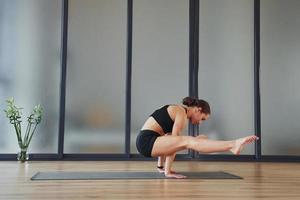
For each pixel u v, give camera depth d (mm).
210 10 5621
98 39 5355
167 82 5465
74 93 5219
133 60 5410
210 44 5578
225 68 5559
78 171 3732
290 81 5613
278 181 3191
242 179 3295
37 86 5141
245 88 5547
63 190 2551
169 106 3133
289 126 5523
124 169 3998
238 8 5648
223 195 2432
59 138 5074
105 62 5344
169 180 3137
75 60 5273
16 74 5102
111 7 5426
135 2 5484
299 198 2365
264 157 5398
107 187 2709
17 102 5062
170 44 5523
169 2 5566
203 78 5516
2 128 4941
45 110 5125
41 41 5215
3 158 4895
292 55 5660
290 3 5715
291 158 5449
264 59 5602
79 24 5328
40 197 2271
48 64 5199
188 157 5383
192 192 2531
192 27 5570
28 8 5219
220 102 5484
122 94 5336
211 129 5402
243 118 5484
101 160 5133
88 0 5379
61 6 5309
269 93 5551
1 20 5137
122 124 5285
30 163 4566
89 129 5199
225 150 2770
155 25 5512
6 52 5105
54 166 4238
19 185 2762
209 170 4023
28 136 4906
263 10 5668
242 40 5617
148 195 2391
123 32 5430
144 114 5359
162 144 2912
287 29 5691
